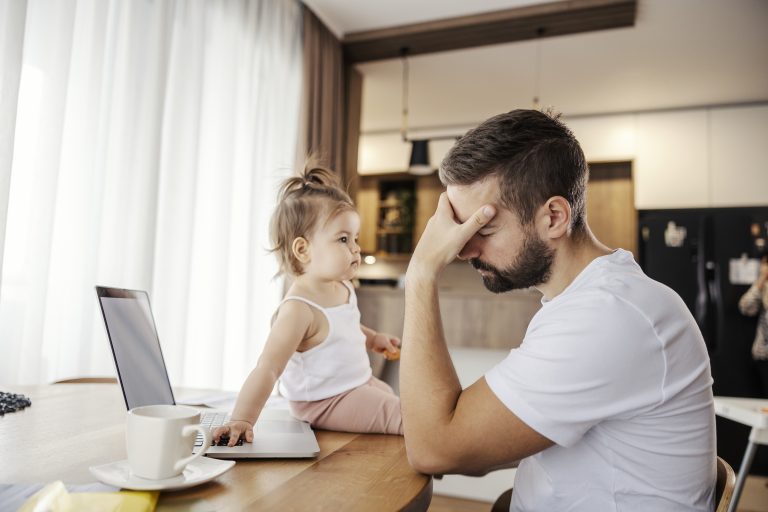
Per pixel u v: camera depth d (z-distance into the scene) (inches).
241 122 102.1
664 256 158.2
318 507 22.5
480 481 102.2
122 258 73.0
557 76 157.3
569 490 28.4
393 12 125.4
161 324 80.9
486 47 139.5
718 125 176.2
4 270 59.7
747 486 113.0
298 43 119.7
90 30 68.7
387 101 179.8
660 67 149.6
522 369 27.2
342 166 142.1
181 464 23.7
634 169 177.5
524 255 31.3
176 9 83.9
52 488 19.6
